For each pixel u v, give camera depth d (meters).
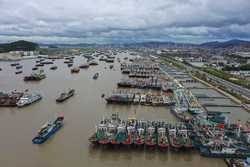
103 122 122.75
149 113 155.25
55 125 126.06
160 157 100.25
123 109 163.75
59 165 93.62
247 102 178.50
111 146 106.31
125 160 97.81
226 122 133.38
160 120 140.00
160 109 164.62
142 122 124.19
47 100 184.50
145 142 105.06
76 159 97.94
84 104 174.50
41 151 103.62
